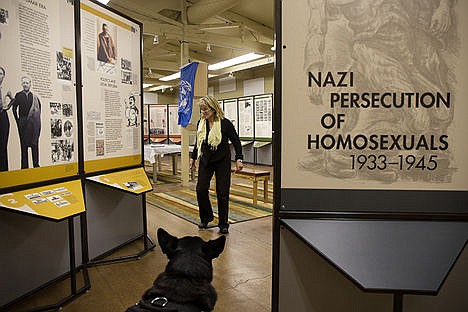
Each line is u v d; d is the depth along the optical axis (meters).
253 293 2.46
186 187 6.91
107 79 2.99
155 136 12.86
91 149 2.80
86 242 2.79
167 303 1.26
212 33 7.43
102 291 2.48
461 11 1.48
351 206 1.56
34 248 2.37
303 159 1.56
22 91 2.12
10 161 2.04
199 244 1.52
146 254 3.21
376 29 1.51
